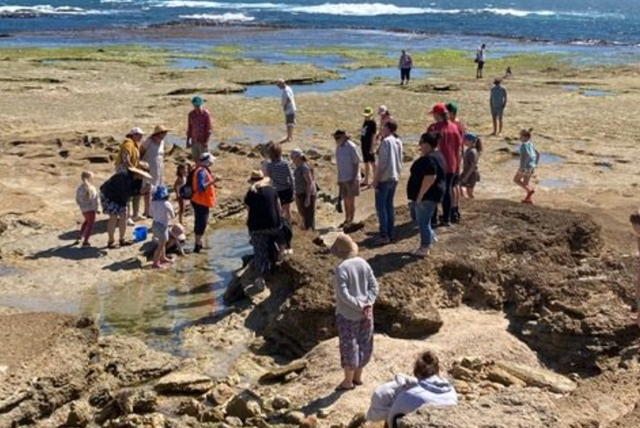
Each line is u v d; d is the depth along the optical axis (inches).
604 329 437.1
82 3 4399.6
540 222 576.7
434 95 1467.8
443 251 522.6
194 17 3727.9
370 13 4532.5
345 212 674.2
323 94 1453.0
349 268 378.3
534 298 489.1
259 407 382.0
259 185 524.7
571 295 481.1
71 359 422.9
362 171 833.5
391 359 415.2
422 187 500.4
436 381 319.3
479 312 493.7
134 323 489.4
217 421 376.2
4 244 621.0
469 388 389.1
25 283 547.8
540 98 1450.5
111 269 576.1
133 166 620.7
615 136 1092.5
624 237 621.0
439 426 293.6
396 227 592.4
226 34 2940.5
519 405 310.7
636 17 4877.0
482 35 3255.4
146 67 1820.9
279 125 1142.3
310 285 481.7
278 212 525.7
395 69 1952.5
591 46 2876.5
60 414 388.5
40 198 733.3
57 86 1467.8
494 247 532.4
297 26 3422.7
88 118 1155.9
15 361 419.5
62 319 472.1
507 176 861.2
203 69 1804.9
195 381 408.5
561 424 301.9
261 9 4485.7
